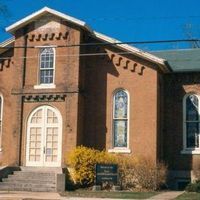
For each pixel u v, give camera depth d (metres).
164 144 33.16
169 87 33.69
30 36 32.62
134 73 31.86
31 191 28.20
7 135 32.84
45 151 31.23
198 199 23.80
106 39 32.16
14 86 32.22
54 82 31.67
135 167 29.23
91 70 32.50
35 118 31.75
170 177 32.50
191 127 32.94
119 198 24.23
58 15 31.77
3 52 33.78
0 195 25.25
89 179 29.19
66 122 30.98
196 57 35.09
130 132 31.44
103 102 32.06
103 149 31.66
